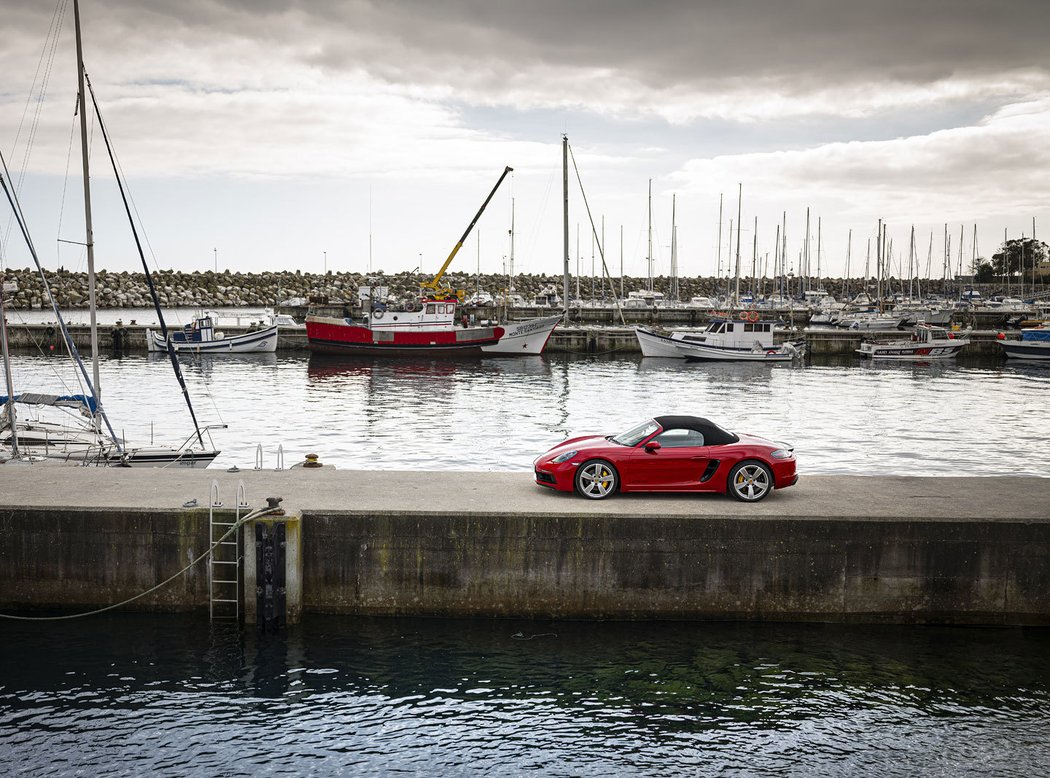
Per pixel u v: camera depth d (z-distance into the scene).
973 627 14.30
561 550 14.24
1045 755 10.78
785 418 40.50
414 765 10.38
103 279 163.38
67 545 14.18
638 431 15.78
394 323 72.31
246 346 76.00
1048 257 187.50
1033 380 59.44
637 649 13.42
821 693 12.20
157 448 23.69
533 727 11.22
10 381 21.39
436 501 14.85
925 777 10.30
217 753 10.54
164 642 13.38
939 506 14.87
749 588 14.32
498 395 48.78
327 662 12.84
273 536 13.64
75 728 11.03
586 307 110.06
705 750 10.78
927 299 131.38
